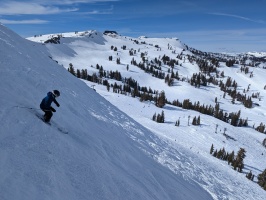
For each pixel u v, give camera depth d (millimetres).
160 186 17469
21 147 9289
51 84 19344
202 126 130625
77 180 10117
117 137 22797
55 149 10680
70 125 15016
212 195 25391
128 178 14211
